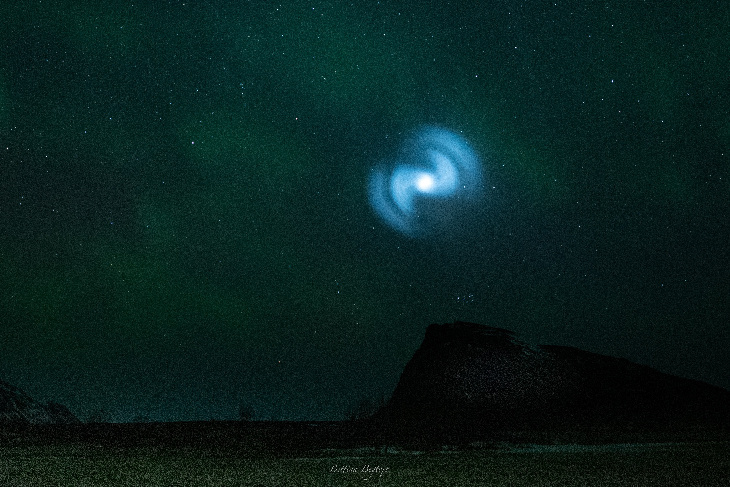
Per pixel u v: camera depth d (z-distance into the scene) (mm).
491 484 13031
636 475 14008
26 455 16750
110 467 14930
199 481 13328
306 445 19203
